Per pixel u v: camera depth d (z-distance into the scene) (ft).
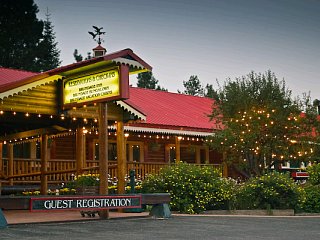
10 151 70.69
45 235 30.91
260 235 32.01
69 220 39.96
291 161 84.79
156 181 56.13
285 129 80.12
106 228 35.19
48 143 78.48
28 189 69.82
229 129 80.12
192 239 29.58
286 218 47.03
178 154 81.51
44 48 180.34
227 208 56.90
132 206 41.81
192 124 85.87
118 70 41.29
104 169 42.42
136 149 89.15
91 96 43.45
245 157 82.17
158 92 103.04
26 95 44.60
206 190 54.75
